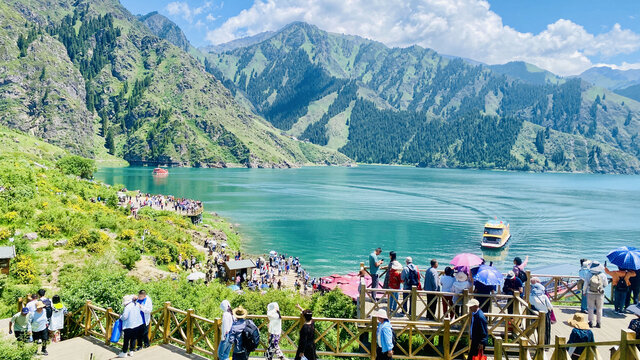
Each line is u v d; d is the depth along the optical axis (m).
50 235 52.69
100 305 23.50
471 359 13.42
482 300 16.61
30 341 17.20
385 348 12.59
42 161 123.81
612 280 19.55
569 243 95.00
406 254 84.94
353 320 14.55
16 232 50.06
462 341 16.39
